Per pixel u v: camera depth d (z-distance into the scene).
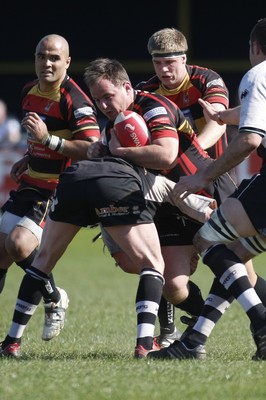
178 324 33.78
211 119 24.78
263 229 22.20
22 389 18.98
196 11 99.44
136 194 23.17
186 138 24.78
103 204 22.97
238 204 22.38
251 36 23.53
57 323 28.17
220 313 23.16
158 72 27.61
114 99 23.88
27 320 24.52
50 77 26.83
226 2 99.00
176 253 25.73
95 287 46.78
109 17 100.81
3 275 28.81
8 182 71.75
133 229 23.25
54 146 26.58
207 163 25.11
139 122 23.75
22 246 27.09
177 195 23.16
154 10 100.06
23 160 28.69
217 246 22.81
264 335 22.11
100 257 63.47
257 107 22.02
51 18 101.19
